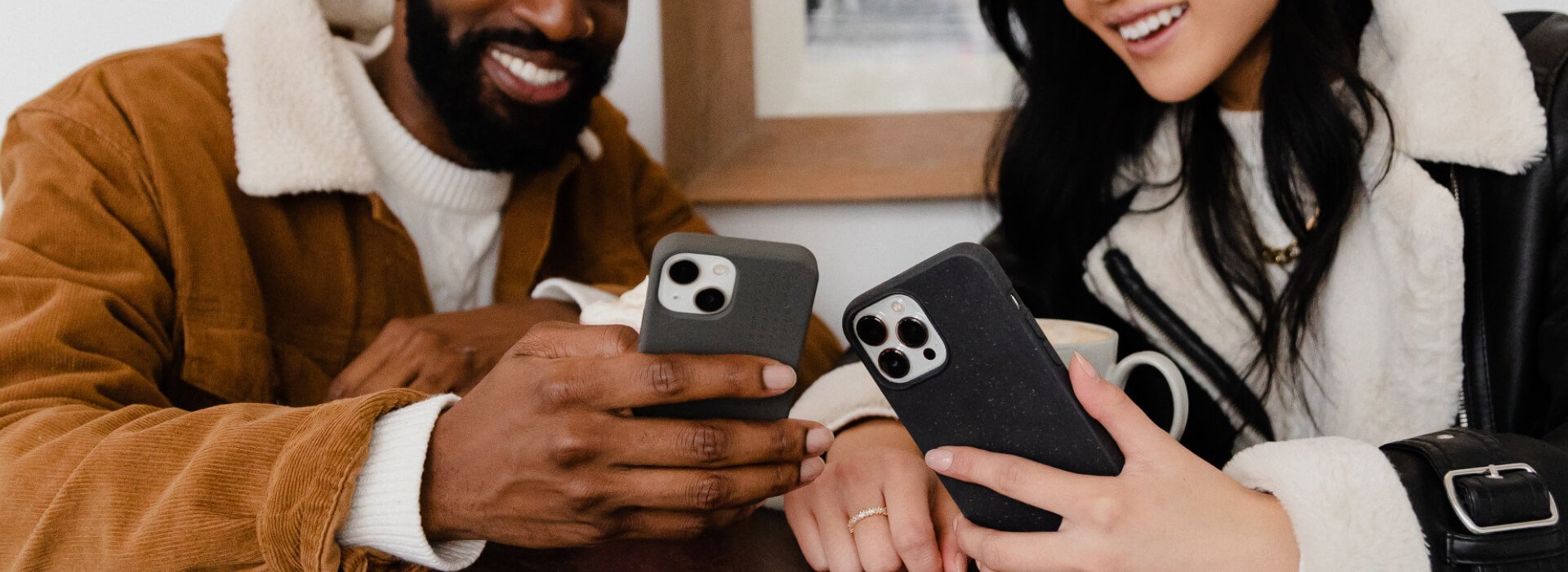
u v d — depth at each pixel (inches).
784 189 48.3
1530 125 24.8
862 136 47.8
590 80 37.5
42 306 25.2
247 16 33.9
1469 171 26.4
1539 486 16.5
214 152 32.3
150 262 28.9
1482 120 25.4
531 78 35.7
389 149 37.0
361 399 19.3
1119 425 16.5
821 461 18.8
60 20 48.0
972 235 48.9
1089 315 33.7
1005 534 17.0
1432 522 16.3
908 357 17.1
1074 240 33.7
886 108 47.6
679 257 16.1
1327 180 28.1
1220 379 30.4
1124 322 32.2
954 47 46.9
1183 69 27.8
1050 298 34.3
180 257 29.7
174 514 18.9
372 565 19.1
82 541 19.7
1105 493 16.0
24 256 26.3
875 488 20.5
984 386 16.8
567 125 37.8
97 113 30.0
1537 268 25.0
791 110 48.1
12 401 22.7
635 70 49.6
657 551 21.0
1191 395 30.9
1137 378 31.3
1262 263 30.1
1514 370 25.4
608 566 20.1
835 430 25.5
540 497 17.6
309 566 18.3
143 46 48.1
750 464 17.9
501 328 31.3
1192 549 15.7
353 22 40.2
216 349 29.8
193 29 48.0
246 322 30.9
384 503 18.2
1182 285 31.1
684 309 16.4
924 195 47.6
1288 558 15.7
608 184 44.5
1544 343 24.8
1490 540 16.1
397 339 30.7
